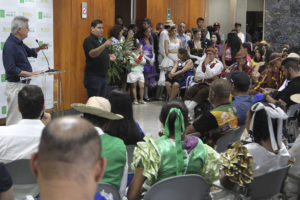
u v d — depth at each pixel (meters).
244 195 2.57
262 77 6.02
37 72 5.47
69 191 0.99
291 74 4.79
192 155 2.55
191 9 14.20
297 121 4.43
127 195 2.53
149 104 9.38
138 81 9.35
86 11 8.26
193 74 8.85
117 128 3.09
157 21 11.73
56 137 0.99
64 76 7.73
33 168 1.07
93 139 1.02
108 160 2.50
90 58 7.01
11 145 2.71
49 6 7.21
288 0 13.28
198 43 10.46
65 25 7.69
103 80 7.19
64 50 7.70
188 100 6.09
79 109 2.86
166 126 2.59
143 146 2.49
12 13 6.41
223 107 3.71
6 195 1.99
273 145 2.57
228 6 16.08
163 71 9.68
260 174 2.59
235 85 4.06
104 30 9.05
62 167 0.98
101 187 2.34
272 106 2.62
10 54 5.29
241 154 2.54
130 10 11.22
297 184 2.99
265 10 13.54
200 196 2.48
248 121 2.70
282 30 13.43
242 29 16.25
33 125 2.78
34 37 6.92
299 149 2.96
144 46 9.63
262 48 8.10
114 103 3.12
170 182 2.36
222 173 2.67
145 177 2.50
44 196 1.00
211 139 3.74
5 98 6.38
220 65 6.54
